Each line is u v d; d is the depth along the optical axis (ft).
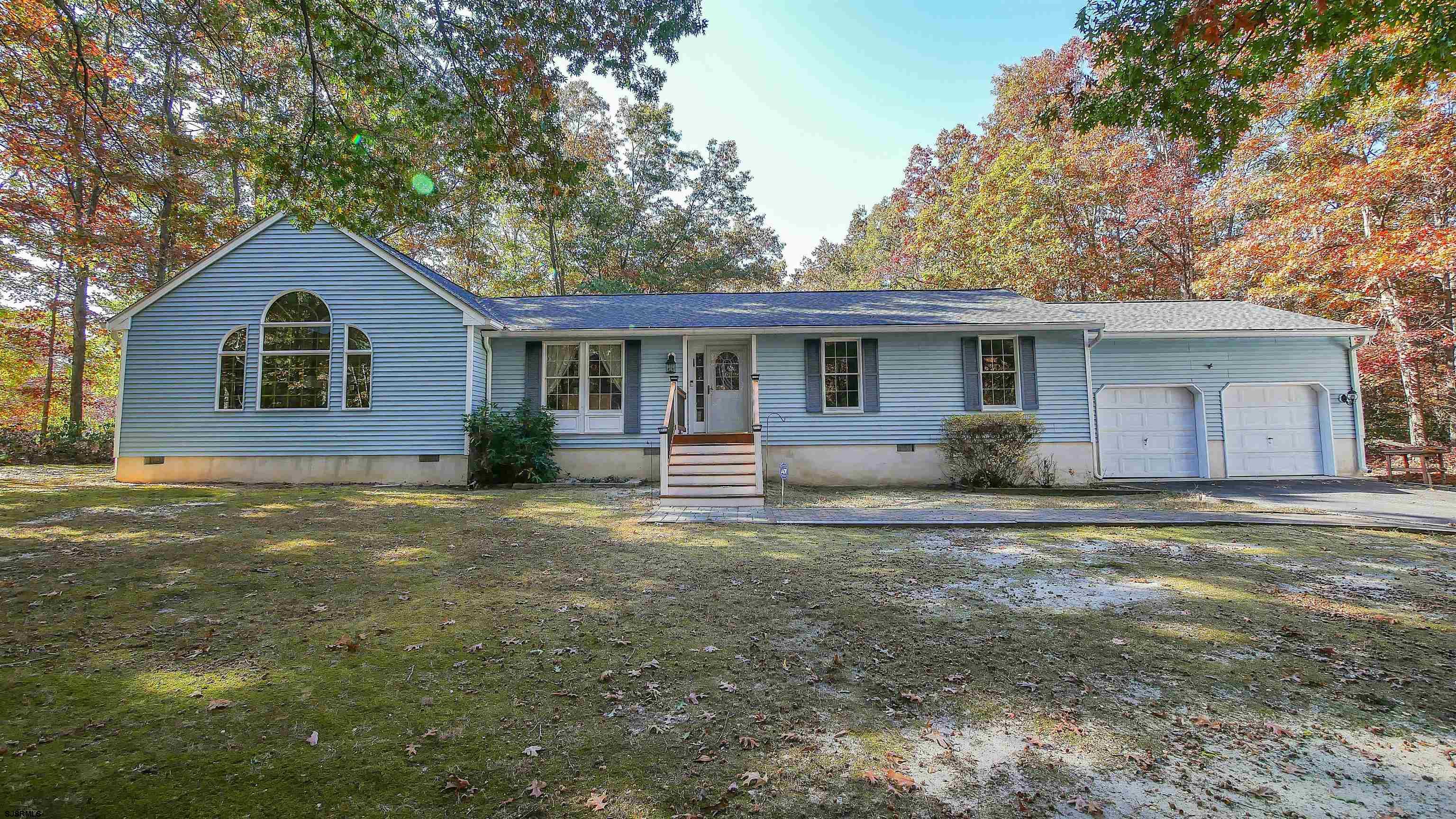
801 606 16.47
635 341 45.91
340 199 28.84
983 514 30.30
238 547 21.91
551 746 9.54
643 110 96.02
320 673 12.05
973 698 11.25
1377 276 49.60
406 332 42.88
